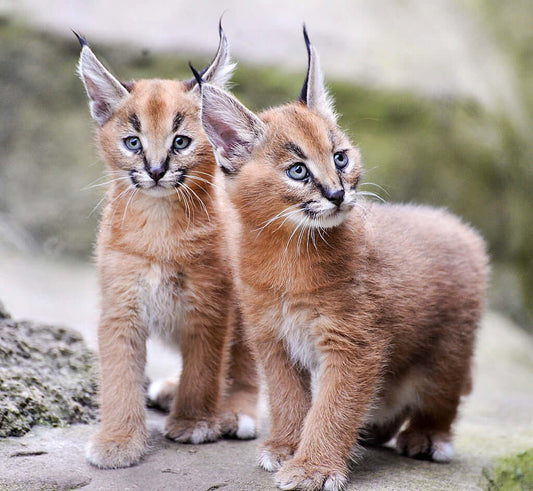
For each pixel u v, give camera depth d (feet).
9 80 86.43
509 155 89.92
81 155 85.20
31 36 87.04
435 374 36.45
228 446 36.04
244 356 39.22
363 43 88.69
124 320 35.19
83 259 82.94
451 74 88.17
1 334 39.09
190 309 36.14
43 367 38.78
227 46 39.29
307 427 31.89
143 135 36.01
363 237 33.17
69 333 42.06
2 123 85.87
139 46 85.25
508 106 94.07
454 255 37.19
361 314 32.12
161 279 35.47
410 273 34.55
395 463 35.45
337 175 32.32
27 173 84.84
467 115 86.79
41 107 86.38
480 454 38.09
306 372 33.96
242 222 33.40
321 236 31.94
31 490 29.58
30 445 33.68
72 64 87.04
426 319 35.14
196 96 37.52
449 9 98.89
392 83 84.17
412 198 83.25
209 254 35.76
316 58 35.68
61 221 83.61
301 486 30.58
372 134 83.05
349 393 31.89
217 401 37.01
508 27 103.04
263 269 32.58
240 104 33.45
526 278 88.69
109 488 30.22
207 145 36.47
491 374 61.98
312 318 32.30
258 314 33.19
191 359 36.65
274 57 84.89
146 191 35.32
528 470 36.47
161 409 41.63
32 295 67.05
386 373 34.71
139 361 35.50
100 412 35.91
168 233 35.29
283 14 91.09
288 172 32.32
